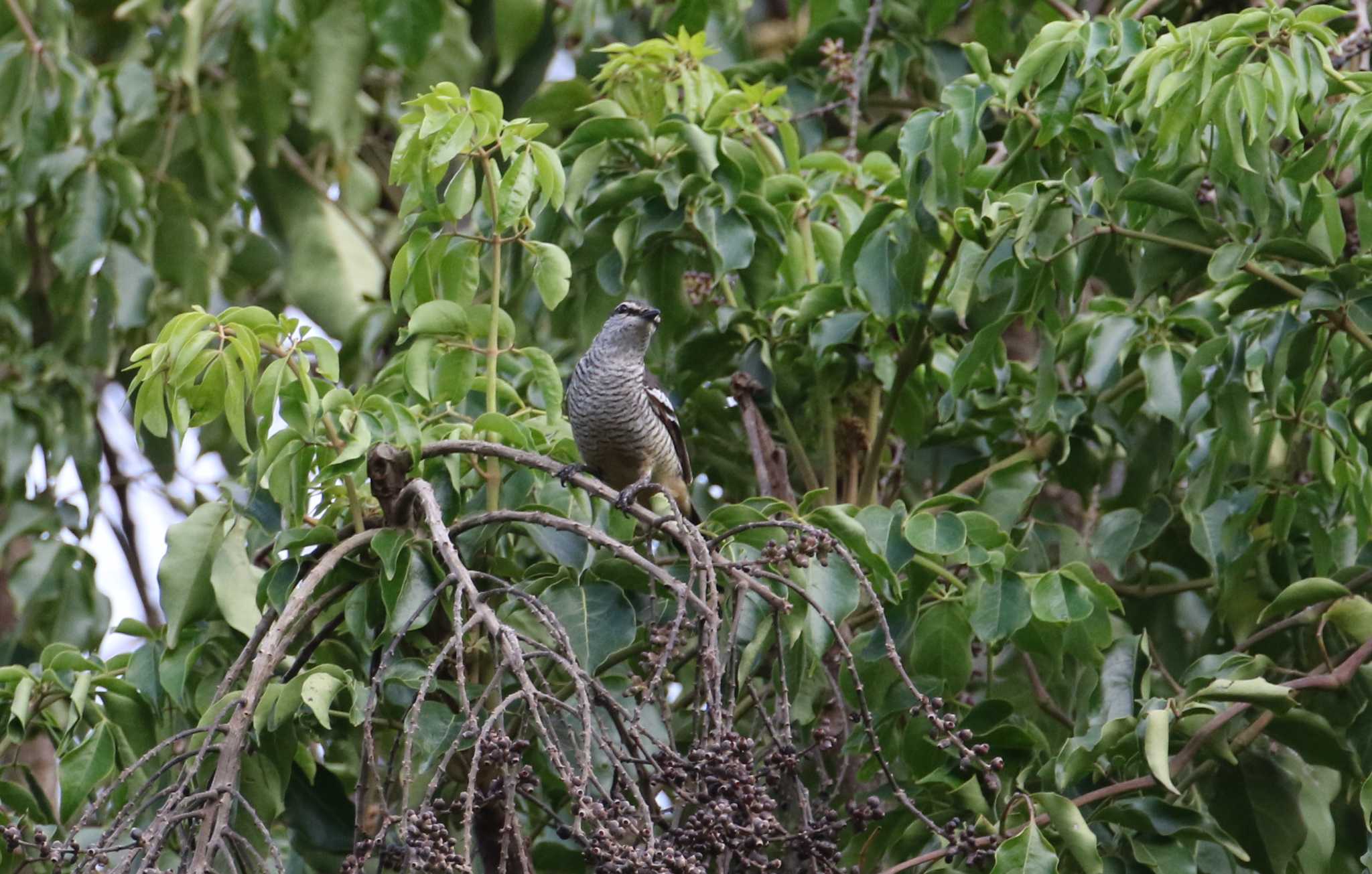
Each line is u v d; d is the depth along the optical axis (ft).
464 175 33.27
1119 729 31.96
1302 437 41.78
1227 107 33.19
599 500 37.01
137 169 51.85
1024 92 38.22
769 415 43.27
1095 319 41.04
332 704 34.01
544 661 35.04
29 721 34.81
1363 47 39.40
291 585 32.32
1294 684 33.22
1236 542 38.11
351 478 33.04
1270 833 33.65
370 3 47.78
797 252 42.98
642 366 39.68
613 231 39.78
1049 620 33.71
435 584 31.53
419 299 34.63
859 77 48.44
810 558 31.12
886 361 41.34
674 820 26.86
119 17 52.03
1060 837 31.48
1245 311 38.96
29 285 52.80
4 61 47.11
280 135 53.42
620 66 42.57
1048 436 41.57
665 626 29.48
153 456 50.29
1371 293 34.86
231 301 58.13
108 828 27.07
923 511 34.19
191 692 36.27
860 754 34.19
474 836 33.45
